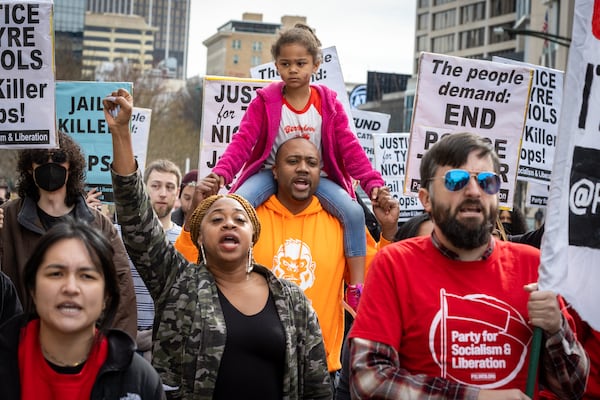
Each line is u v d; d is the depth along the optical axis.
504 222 8.68
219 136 7.89
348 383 5.20
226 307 4.60
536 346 3.81
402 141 10.95
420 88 6.91
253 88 7.89
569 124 4.11
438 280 3.89
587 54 4.14
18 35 5.89
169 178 8.07
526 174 8.33
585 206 4.11
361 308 3.94
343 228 6.02
